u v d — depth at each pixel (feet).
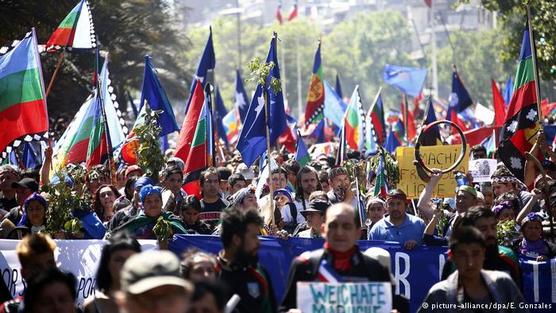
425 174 101.04
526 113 116.67
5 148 102.68
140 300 45.42
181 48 424.46
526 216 89.30
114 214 100.53
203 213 102.68
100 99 124.26
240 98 231.30
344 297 59.21
